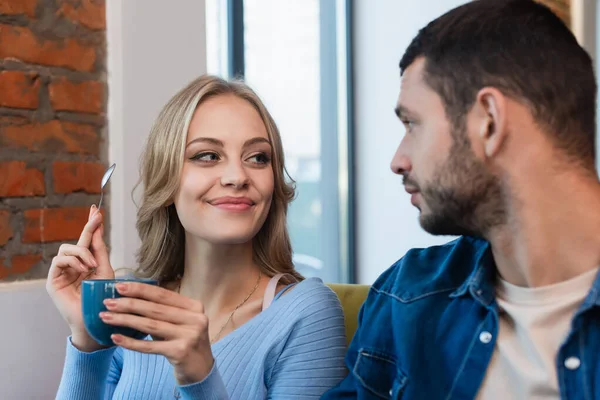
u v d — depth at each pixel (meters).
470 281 1.03
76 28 1.73
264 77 2.87
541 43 0.88
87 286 0.99
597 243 0.88
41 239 1.66
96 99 1.78
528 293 0.93
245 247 1.44
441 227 0.95
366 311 1.20
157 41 1.88
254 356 1.34
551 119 0.87
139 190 1.83
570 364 0.88
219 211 1.35
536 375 0.91
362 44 3.35
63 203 1.71
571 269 0.90
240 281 1.44
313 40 3.17
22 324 1.58
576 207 0.88
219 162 1.37
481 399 0.97
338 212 3.37
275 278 1.46
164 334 1.01
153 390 1.36
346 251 3.39
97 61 1.78
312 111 3.18
